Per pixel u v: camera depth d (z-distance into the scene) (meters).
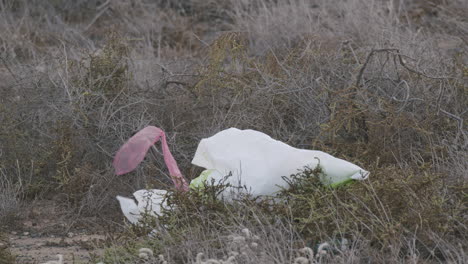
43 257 14.27
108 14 32.81
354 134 17.78
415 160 16.28
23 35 29.00
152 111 19.64
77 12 33.72
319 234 12.63
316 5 30.69
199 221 13.49
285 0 30.53
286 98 19.02
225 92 19.73
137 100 19.69
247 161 14.31
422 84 18.59
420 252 12.73
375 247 12.64
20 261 14.05
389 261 12.09
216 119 19.02
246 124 18.69
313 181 13.77
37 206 17.64
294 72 19.66
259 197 13.91
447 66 19.84
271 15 28.64
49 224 16.52
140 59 23.89
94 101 19.80
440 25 27.94
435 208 13.03
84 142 18.88
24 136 19.41
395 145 17.17
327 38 25.22
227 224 13.29
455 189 14.02
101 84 20.27
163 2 34.94
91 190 17.45
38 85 20.67
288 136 18.27
